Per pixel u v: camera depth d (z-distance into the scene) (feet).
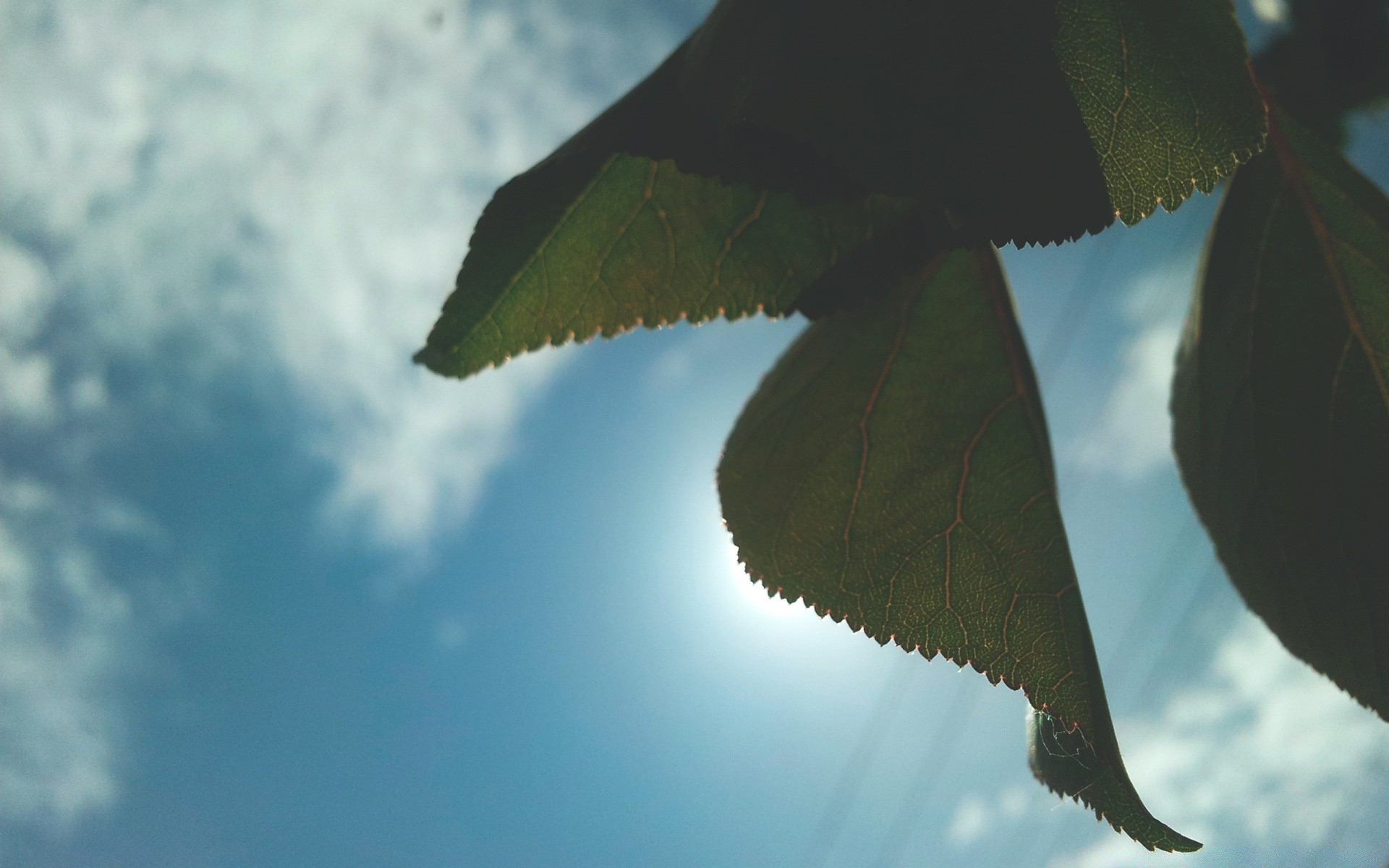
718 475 0.52
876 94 0.41
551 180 0.47
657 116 0.45
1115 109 0.41
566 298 0.48
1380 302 0.48
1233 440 0.51
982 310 0.50
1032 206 0.40
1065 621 0.46
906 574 0.47
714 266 0.49
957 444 0.49
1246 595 0.52
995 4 0.41
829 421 0.50
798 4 0.41
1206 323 0.52
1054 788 0.45
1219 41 0.41
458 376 0.48
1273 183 0.50
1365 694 0.48
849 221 0.49
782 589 0.48
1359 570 0.48
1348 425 0.48
